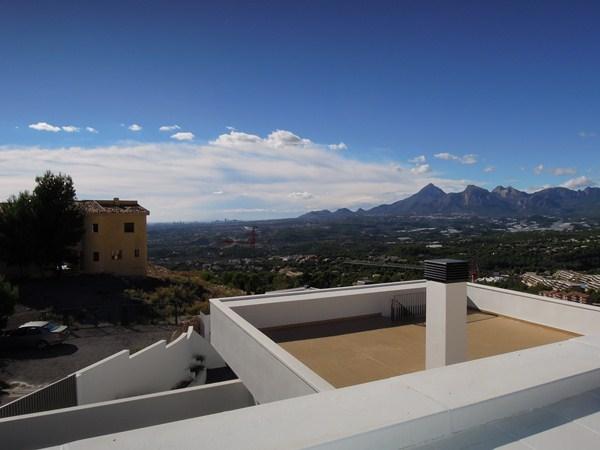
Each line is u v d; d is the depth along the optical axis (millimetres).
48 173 24781
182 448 1131
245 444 1162
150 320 19109
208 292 26016
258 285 30969
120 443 1148
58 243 24484
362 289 8961
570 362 1930
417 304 8930
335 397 1505
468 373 1780
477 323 8094
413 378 1714
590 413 1677
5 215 23625
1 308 15422
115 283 24531
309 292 8734
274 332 7676
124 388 11008
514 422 1587
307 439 1200
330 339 7262
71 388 9766
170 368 12680
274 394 4891
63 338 15398
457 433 1472
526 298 8148
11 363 13594
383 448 1303
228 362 6895
